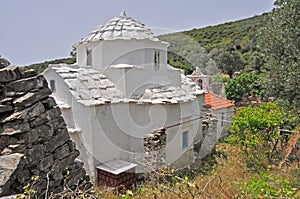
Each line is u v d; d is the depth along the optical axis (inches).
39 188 130.3
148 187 267.6
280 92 315.6
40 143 137.5
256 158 333.4
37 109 137.6
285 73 304.0
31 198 117.8
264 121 329.1
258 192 167.0
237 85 818.8
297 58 284.5
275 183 207.6
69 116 325.7
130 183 307.9
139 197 239.5
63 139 159.3
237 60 1263.5
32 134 131.3
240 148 371.2
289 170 286.5
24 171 122.1
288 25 311.1
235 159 359.9
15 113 126.0
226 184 245.0
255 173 294.2
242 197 183.8
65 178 153.5
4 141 123.3
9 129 123.4
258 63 1072.8
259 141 334.6
